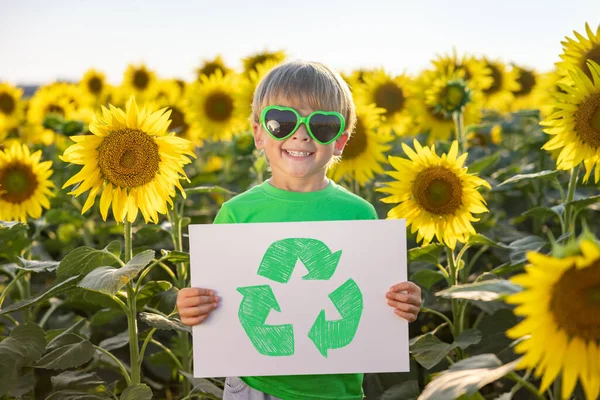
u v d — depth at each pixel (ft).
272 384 8.32
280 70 8.76
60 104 27.50
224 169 23.57
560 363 5.29
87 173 9.23
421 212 10.80
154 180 9.48
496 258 16.20
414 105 20.25
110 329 13.97
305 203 8.75
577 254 4.95
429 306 13.67
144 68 33.09
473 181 10.44
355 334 8.16
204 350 8.10
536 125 25.71
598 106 9.96
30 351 9.16
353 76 25.34
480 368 6.36
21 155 13.93
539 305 5.23
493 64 24.06
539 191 18.35
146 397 8.70
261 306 8.14
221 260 8.15
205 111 22.95
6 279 16.51
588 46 11.61
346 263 8.20
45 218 15.92
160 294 11.85
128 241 9.57
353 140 15.61
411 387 10.78
